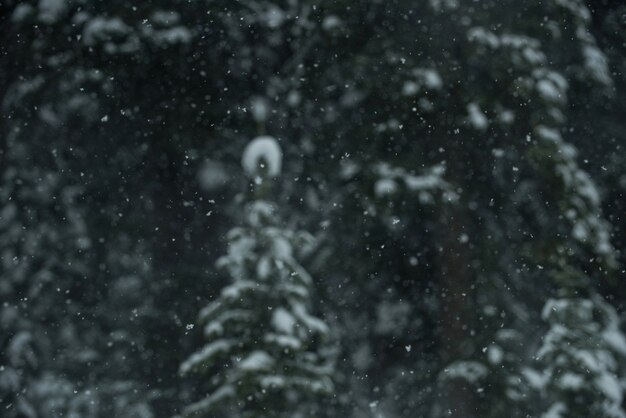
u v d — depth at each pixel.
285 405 10.30
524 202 12.91
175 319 12.95
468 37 11.61
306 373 10.28
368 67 11.73
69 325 13.60
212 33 12.83
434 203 11.41
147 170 13.70
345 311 12.90
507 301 12.10
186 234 13.76
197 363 10.23
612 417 11.18
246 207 10.86
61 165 13.80
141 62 12.38
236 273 10.62
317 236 12.48
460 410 11.35
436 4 11.84
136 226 13.67
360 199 11.73
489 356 11.45
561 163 11.55
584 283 11.85
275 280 10.51
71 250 13.68
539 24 12.24
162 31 11.98
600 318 12.20
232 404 10.12
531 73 11.71
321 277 12.50
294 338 10.24
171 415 12.54
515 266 12.96
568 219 11.50
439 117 12.15
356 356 12.84
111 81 12.87
